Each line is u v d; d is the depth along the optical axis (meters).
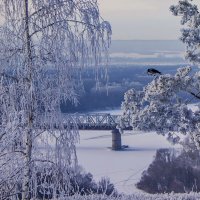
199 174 68.75
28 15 11.72
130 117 24.03
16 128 11.91
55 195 12.52
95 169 91.56
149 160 100.69
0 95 11.76
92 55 11.85
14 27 11.64
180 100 23.34
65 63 11.73
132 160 100.88
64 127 12.13
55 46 11.66
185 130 22.70
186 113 22.84
